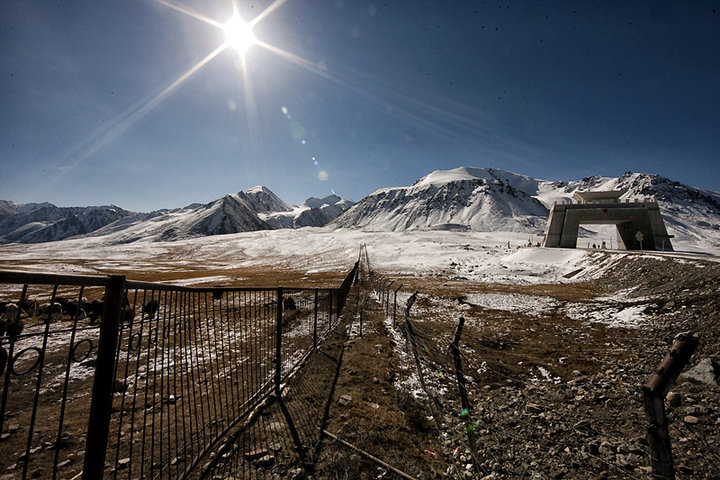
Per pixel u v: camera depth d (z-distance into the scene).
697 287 16.83
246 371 8.08
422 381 7.32
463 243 94.88
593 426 6.60
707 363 8.48
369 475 4.78
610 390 8.17
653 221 47.31
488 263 47.28
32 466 4.45
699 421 6.54
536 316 17.84
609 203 49.25
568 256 41.50
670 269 22.69
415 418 6.56
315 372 8.36
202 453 4.68
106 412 2.98
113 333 3.02
